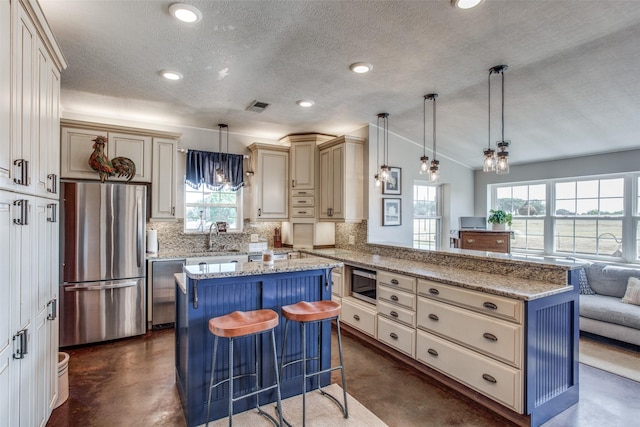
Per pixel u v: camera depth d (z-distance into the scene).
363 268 3.57
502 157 2.53
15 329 1.48
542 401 2.12
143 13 1.98
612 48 2.32
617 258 4.13
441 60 2.57
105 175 3.56
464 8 1.93
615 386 2.55
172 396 2.44
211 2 1.88
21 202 1.52
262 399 2.33
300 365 2.48
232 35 2.23
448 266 3.17
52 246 2.04
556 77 2.74
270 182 4.73
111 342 3.45
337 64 2.65
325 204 4.59
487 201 5.31
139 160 3.89
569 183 4.58
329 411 2.25
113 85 3.08
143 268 3.63
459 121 3.87
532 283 2.39
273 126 4.46
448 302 2.54
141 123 4.23
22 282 1.56
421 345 2.76
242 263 2.55
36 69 1.71
